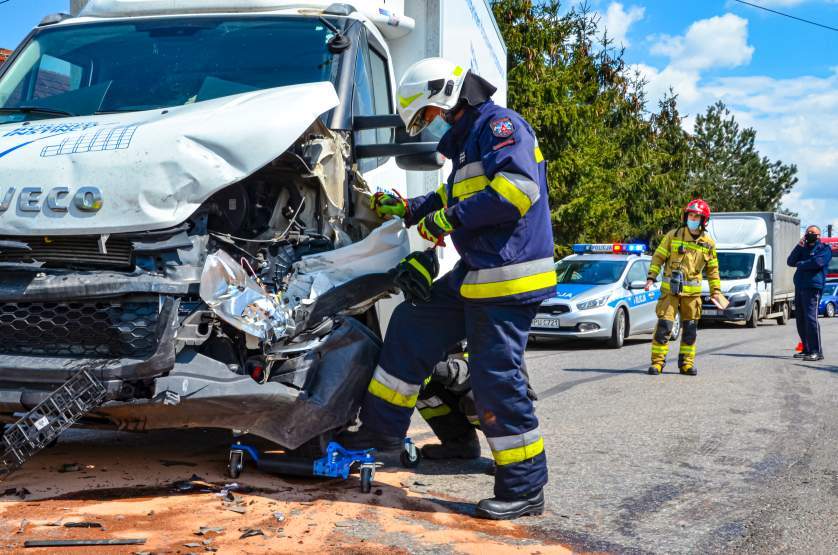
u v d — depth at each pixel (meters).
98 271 3.50
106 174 3.54
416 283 3.92
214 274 3.47
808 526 3.93
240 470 4.18
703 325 21.84
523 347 3.91
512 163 3.67
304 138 4.02
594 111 23.80
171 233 3.49
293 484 4.19
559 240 22.94
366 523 3.62
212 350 3.64
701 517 4.04
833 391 8.53
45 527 3.28
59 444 4.93
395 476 4.57
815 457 5.38
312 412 3.85
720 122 60.72
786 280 23.95
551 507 4.13
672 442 5.77
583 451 5.46
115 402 3.41
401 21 5.89
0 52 10.78
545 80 22.02
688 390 8.43
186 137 3.59
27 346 3.54
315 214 4.13
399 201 4.35
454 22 6.47
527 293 3.80
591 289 13.88
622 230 25.22
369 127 4.65
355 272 4.09
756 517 4.05
